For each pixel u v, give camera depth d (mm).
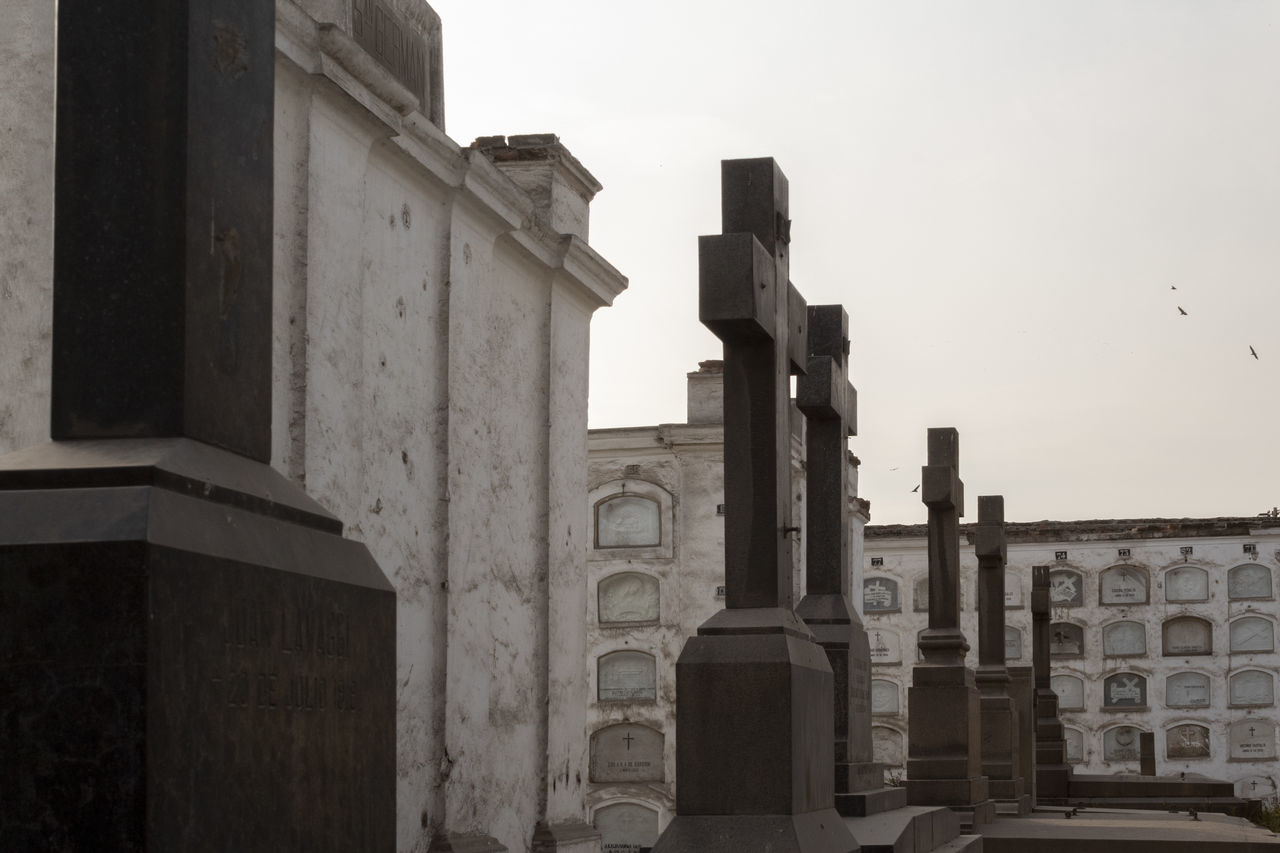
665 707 29594
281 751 2293
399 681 10812
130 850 1954
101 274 2348
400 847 10719
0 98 8086
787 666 6078
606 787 29562
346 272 9914
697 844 5992
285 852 2297
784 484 6562
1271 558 47188
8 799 1978
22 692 1988
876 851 7777
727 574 6375
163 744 2004
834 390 9609
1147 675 47438
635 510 30188
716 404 30156
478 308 12406
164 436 2316
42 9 8156
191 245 2355
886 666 47656
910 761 12461
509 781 12773
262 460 2590
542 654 13664
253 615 2227
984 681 16391
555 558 14047
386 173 10836
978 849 10625
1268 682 46812
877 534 48156
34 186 8016
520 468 13438
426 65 11922
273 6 2650
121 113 2357
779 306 6566
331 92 9594
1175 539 47688
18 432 7824
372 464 10492
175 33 2352
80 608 1992
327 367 9609
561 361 14453
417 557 11195
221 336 2445
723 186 6520
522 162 14398
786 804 6027
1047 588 23828
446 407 11664
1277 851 10844
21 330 7895
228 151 2473
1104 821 14234
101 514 2039
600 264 14797
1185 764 46844
